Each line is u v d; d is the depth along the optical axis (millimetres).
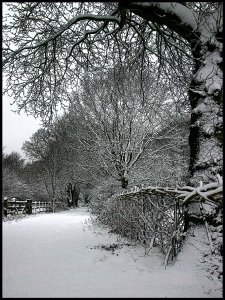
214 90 6395
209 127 6262
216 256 4836
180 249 5422
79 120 18672
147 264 5363
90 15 8516
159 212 5945
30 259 5629
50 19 10070
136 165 18375
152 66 11188
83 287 4102
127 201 8680
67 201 40312
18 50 9625
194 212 5668
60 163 33219
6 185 40750
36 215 21547
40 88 10727
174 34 9648
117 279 4484
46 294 3787
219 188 3814
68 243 7551
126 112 16906
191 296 3832
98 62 11109
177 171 16250
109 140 17703
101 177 19938
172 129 16672
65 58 10188
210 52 6934
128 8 7344
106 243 7645
